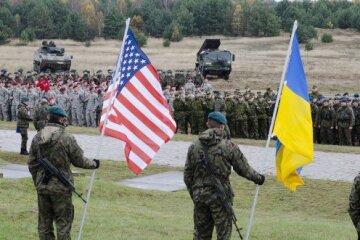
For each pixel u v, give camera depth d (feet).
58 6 367.04
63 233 29.14
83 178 56.08
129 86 35.58
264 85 198.59
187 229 39.96
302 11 359.66
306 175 67.77
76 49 316.81
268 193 59.26
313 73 223.51
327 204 55.77
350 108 96.02
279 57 264.11
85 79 145.69
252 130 102.99
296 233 40.45
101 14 376.27
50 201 29.50
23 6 367.25
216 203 27.45
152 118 35.40
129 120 35.27
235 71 223.30
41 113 70.23
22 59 277.64
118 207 47.37
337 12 361.92
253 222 44.24
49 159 29.14
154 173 68.44
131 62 35.81
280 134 31.24
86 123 118.93
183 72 184.85
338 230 42.68
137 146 35.06
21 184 51.21
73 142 29.53
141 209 47.91
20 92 124.57
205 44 205.87
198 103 105.29
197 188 27.78
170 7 435.94
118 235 37.42
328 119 97.71
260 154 82.02
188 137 99.30
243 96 107.65
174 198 54.90
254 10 349.41
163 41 337.93
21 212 41.45
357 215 27.86
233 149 27.81
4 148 83.97
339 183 63.05
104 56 288.10
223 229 27.55
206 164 27.58
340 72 225.56
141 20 364.17
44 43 210.79
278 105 32.24
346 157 81.82
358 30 346.54
